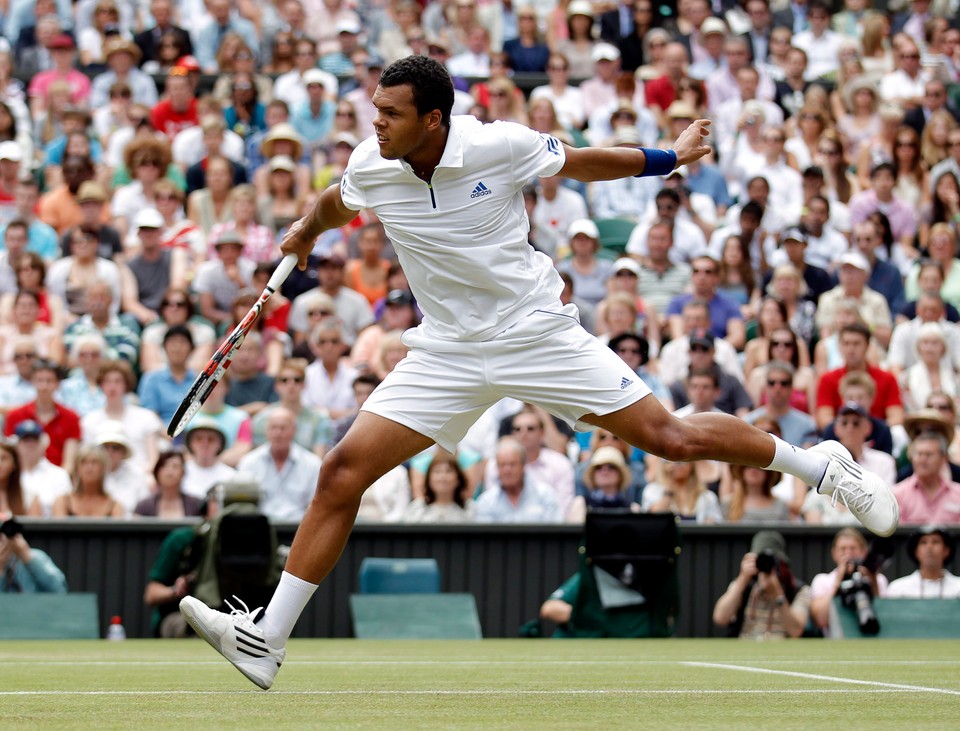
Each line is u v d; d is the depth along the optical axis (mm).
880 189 16484
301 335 14242
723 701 5059
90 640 10172
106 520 10680
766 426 11773
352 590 10898
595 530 10328
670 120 17250
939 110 18500
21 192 15188
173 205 15500
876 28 19797
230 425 12531
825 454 5637
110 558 10680
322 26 20016
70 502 11180
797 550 11055
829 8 21562
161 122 17156
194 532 10227
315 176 16578
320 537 5270
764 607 10461
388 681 6109
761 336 13961
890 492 5629
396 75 4938
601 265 14781
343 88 18609
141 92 18078
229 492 9992
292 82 18375
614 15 19984
